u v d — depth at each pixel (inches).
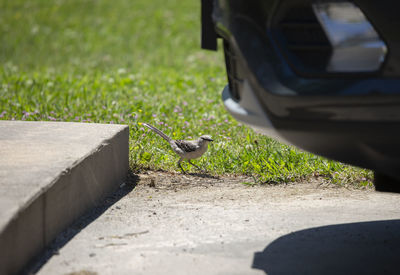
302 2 254.8
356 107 239.3
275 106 254.5
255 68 264.1
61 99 816.9
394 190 272.7
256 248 333.4
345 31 248.7
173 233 361.1
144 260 313.3
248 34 271.0
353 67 246.1
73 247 332.8
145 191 470.0
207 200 444.8
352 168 508.4
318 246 336.2
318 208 419.2
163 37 1812.3
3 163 367.2
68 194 360.8
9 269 273.4
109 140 451.5
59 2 2229.3
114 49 1656.0
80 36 1801.2
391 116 236.7
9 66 1318.9
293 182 499.2
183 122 679.1
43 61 1482.5
